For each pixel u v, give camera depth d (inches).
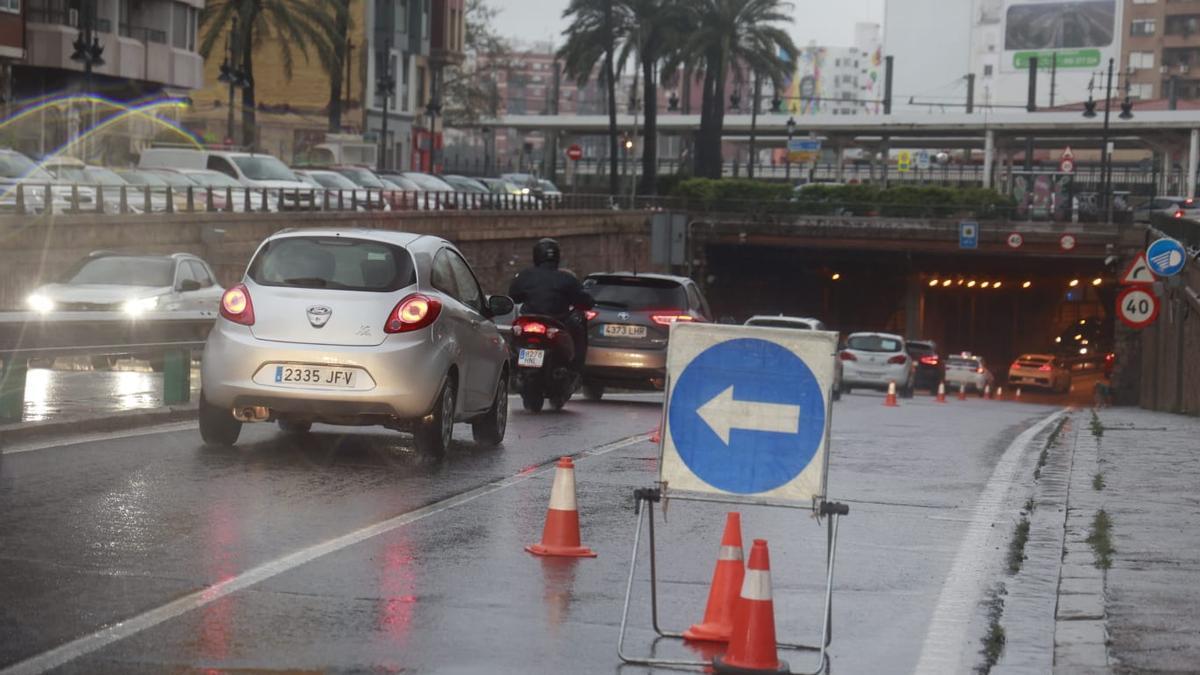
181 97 2785.4
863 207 3378.4
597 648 292.0
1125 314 1302.9
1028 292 4074.8
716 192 3444.9
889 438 797.9
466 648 286.2
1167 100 6176.2
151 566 346.0
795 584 369.1
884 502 522.6
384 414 534.0
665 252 1836.9
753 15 3440.0
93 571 338.0
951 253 3314.5
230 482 477.4
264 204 1745.8
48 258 1336.1
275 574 344.8
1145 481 590.9
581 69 3457.2
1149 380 1763.0
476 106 5017.2
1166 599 348.2
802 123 4603.8
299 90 3521.2
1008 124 4431.6
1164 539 436.5
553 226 2716.5
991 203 3356.3
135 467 497.7
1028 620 333.7
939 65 7554.1
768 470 293.3
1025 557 416.2
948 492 558.9
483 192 2623.0
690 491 295.3
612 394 1100.5
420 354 537.0
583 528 434.3
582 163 5531.5
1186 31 6929.1
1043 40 7199.8
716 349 296.4
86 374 855.1
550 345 817.5
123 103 2630.4
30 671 257.9
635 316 943.7
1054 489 571.2
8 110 2249.0
